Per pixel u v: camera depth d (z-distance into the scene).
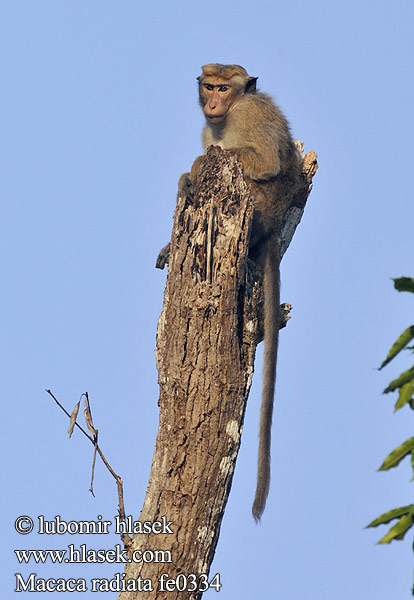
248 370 12.66
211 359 11.95
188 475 11.82
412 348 6.64
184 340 12.00
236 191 12.50
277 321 14.09
